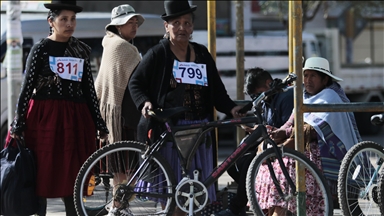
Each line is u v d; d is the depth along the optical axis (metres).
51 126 8.70
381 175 8.88
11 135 8.67
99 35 18.19
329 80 9.58
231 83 22.44
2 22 18.22
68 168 8.76
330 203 8.64
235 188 12.80
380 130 28.03
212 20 11.11
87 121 9.06
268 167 8.73
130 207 8.73
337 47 28.52
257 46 23.09
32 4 18.38
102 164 8.91
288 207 8.84
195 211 8.50
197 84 8.67
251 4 36.72
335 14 41.81
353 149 8.82
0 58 17.98
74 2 8.84
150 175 8.56
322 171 9.09
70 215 8.97
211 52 11.12
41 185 8.69
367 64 29.92
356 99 28.20
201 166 8.73
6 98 18.06
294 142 9.17
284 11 29.02
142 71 8.65
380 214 9.08
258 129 8.63
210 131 8.88
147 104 8.40
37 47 8.73
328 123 9.09
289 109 9.64
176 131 8.54
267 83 10.00
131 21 10.20
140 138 8.74
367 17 41.41
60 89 8.80
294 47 8.80
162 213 8.61
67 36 8.82
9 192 8.55
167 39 8.77
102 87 9.87
